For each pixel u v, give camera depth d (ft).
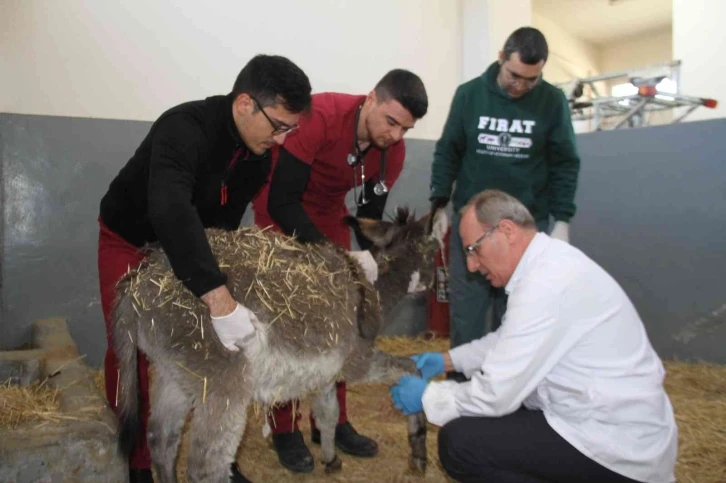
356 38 20.54
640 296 19.06
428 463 11.26
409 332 22.15
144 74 16.44
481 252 8.11
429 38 22.77
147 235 8.91
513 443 7.57
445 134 13.28
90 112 15.80
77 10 15.43
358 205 11.78
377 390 15.57
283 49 18.88
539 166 12.93
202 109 7.88
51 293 15.55
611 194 19.43
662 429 7.29
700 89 28.55
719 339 17.53
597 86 54.85
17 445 7.25
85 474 7.57
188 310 7.76
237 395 7.77
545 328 7.28
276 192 9.98
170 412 8.43
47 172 15.31
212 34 17.44
